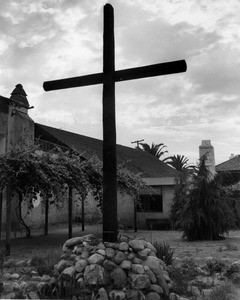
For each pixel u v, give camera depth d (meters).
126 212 22.27
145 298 5.05
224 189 15.38
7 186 10.50
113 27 6.37
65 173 11.97
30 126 19.31
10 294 5.77
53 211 22.08
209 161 31.03
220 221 14.38
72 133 28.31
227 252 10.55
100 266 5.26
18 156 10.63
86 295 5.10
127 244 5.59
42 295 5.43
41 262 7.93
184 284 5.93
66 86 6.68
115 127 6.13
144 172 30.39
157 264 5.46
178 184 19.80
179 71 5.92
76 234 16.88
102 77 6.35
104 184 5.96
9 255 10.16
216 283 6.41
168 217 21.41
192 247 11.88
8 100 18.02
